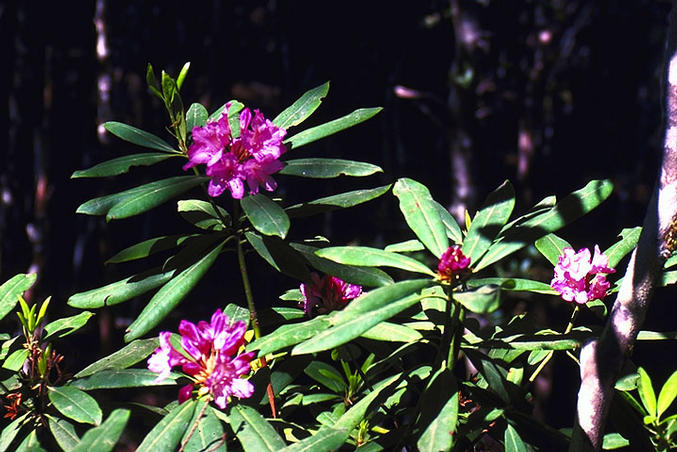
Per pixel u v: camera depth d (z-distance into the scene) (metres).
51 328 1.77
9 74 5.95
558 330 1.78
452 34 8.17
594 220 10.49
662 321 8.16
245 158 1.56
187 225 9.29
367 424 1.69
